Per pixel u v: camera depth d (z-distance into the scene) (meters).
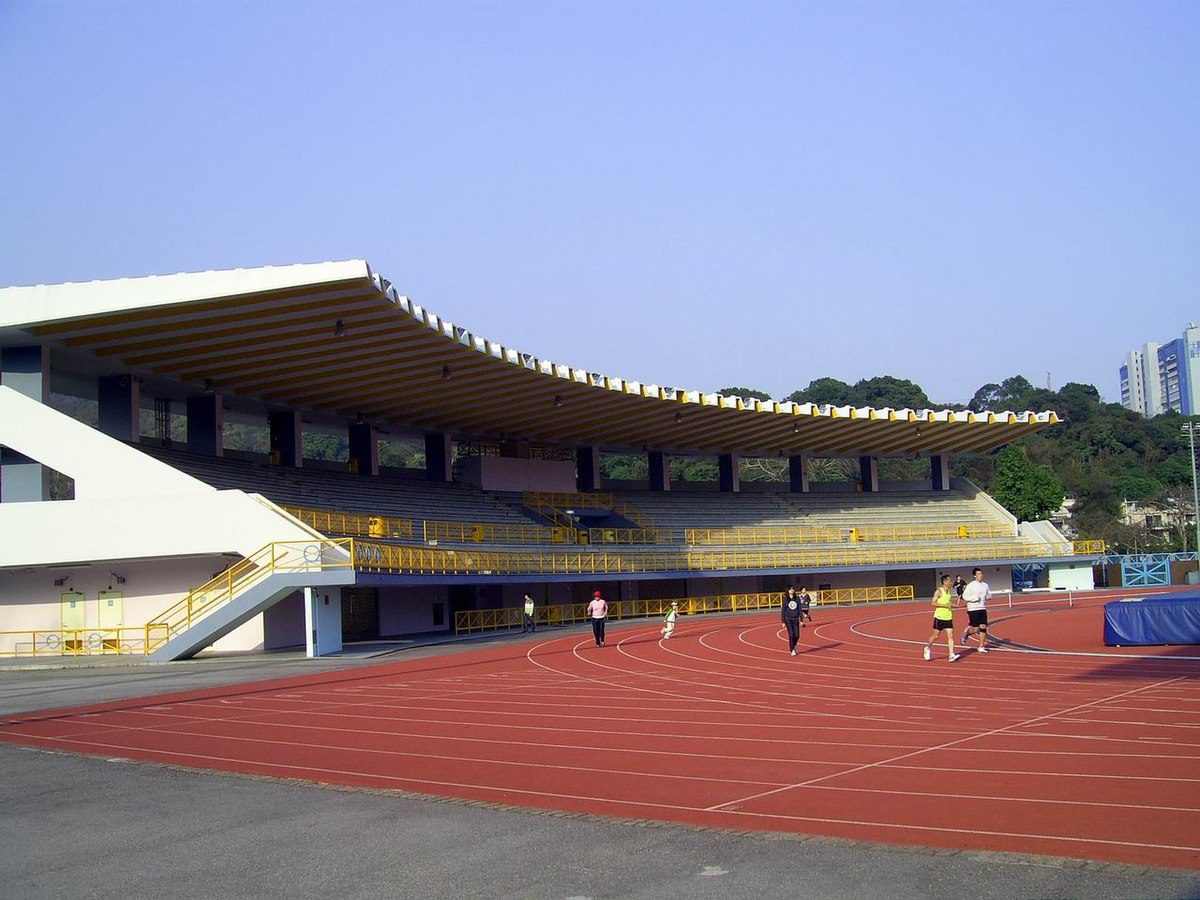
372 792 11.63
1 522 34.22
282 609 35.31
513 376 45.31
